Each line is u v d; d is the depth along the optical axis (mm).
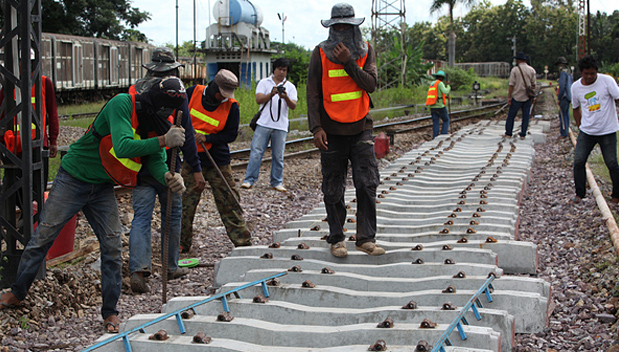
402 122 19828
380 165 11922
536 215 7090
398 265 4379
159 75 4301
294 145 14258
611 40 96500
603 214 6188
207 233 6797
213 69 36969
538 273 5020
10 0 4523
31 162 4656
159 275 5344
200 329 3496
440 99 14320
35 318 4199
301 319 3668
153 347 3246
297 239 5285
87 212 4102
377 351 2971
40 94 4879
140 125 4066
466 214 6176
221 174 5625
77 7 41094
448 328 3062
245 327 3420
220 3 35531
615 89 6887
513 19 113625
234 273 4824
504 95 44250
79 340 3943
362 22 4266
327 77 4328
